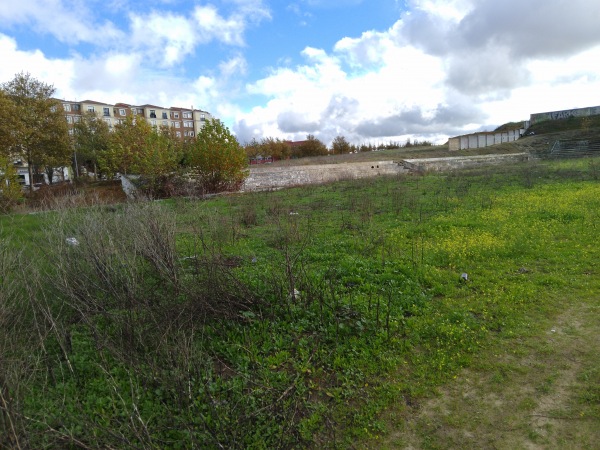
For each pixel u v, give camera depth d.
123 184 23.33
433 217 9.61
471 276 5.59
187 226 8.16
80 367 3.49
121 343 3.62
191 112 83.00
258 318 4.39
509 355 3.69
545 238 7.20
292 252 6.96
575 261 5.96
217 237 7.57
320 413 3.02
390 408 3.12
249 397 3.05
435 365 3.58
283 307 4.55
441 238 7.64
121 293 4.41
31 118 27.98
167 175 18.92
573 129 41.59
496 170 21.86
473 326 4.16
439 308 4.66
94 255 4.60
